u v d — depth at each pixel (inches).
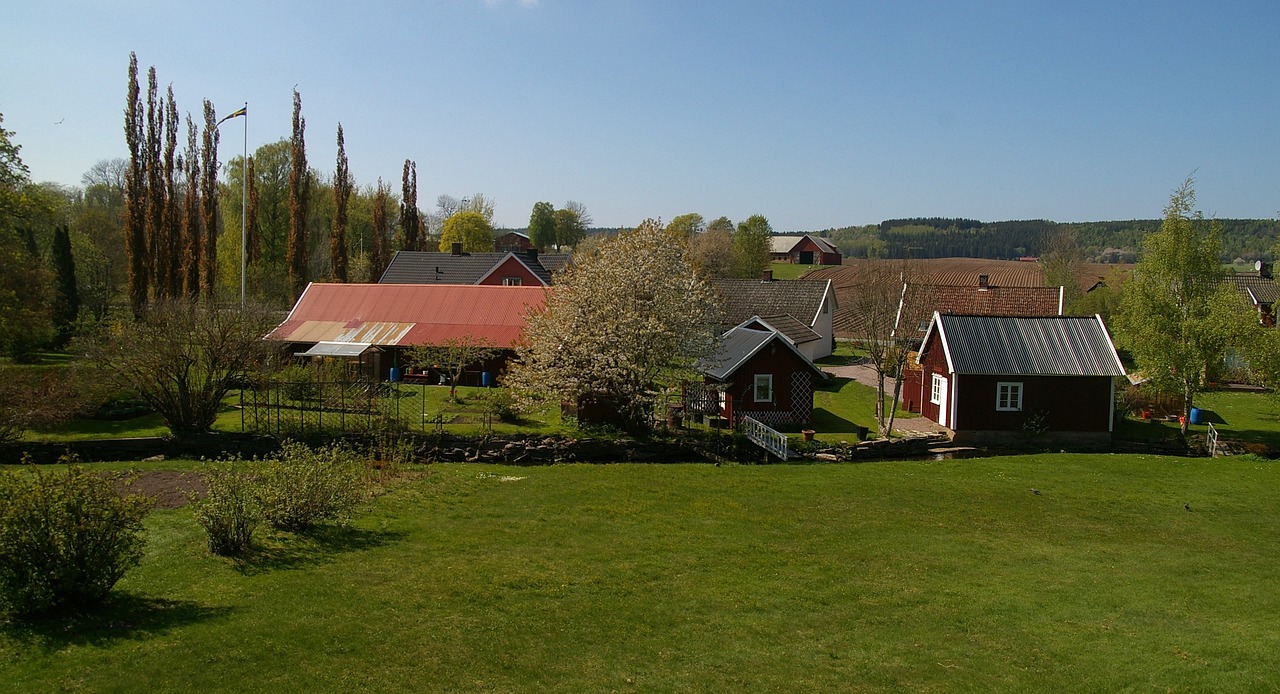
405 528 796.6
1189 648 533.6
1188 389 1599.4
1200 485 1120.2
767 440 1349.7
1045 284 3253.0
